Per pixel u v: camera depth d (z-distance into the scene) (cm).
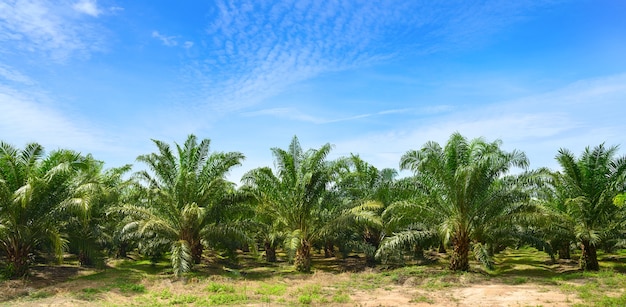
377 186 2527
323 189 2241
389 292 1588
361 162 2672
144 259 2795
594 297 1351
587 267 2081
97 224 2153
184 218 2081
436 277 1859
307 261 2270
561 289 1528
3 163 1662
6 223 1698
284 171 2272
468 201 1962
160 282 1783
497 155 1870
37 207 1730
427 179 1992
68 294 1479
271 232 2491
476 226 2023
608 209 2019
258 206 2283
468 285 1698
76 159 1825
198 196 2103
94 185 1736
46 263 2314
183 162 2159
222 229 2131
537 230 2306
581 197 1958
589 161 2052
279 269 2356
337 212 2298
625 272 1958
